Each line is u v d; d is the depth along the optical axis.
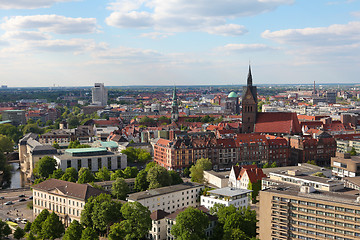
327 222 140.75
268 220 154.62
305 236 145.62
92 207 194.00
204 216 172.38
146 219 179.25
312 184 199.12
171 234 179.38
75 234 174.50
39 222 189.88
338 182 195.38
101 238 190.00
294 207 148.00
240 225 171.38
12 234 198.38
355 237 134.88
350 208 135.50
